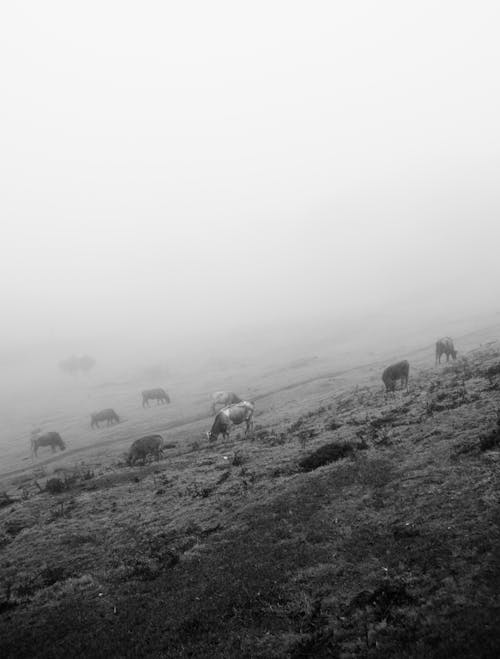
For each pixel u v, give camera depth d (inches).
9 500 992.2
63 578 576.4
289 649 342.0
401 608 347.6
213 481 778.8
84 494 895.7
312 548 465.4
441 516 445.1
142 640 399.9
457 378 934.4
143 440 1097.4
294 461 753.6
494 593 328.5
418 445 637.9
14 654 427.8
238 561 485.7
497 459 512.7
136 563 563.8
